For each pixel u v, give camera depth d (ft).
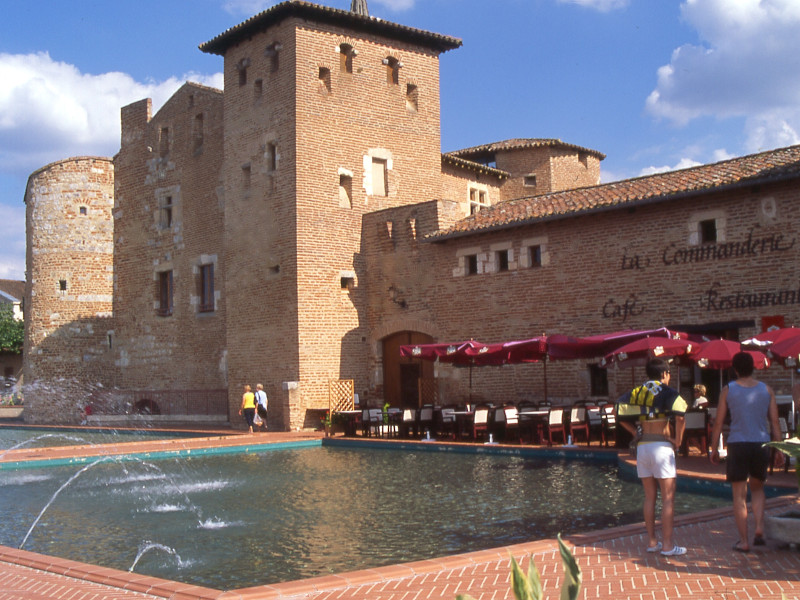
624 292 78.13
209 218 114.42
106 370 130.31
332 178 98.32
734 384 28.91
